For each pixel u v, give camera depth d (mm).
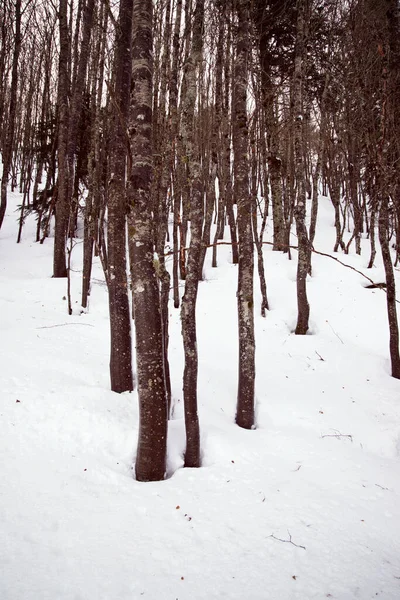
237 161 4270
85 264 8523
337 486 3146
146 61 3066
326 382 5527
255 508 2740
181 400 4676
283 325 7547
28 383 4324
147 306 3096
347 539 2482
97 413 3879
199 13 3754
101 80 8359
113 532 2430
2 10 11836
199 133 13102
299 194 7223
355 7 9164
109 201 4695
